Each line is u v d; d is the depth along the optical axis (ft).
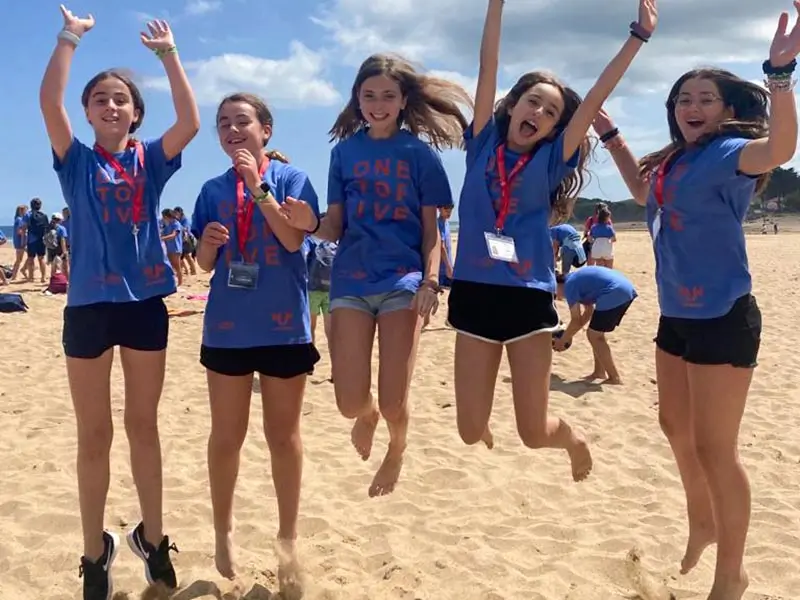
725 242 11.16
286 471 12.75
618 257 95.81
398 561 14.33
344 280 12.51
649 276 69.15
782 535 15.38
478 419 12.25
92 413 11.67
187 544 14.71
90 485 11.76
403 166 12.48
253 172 11.69
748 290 11.25
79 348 11.46
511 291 12.02
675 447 12.56
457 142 13.24
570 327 28.22
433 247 12.62
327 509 16.84
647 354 32.65
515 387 12.24
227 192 12.53
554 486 18.25
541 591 13.28
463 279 12.33
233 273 12.14
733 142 11.00
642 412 24.25
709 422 11.37
